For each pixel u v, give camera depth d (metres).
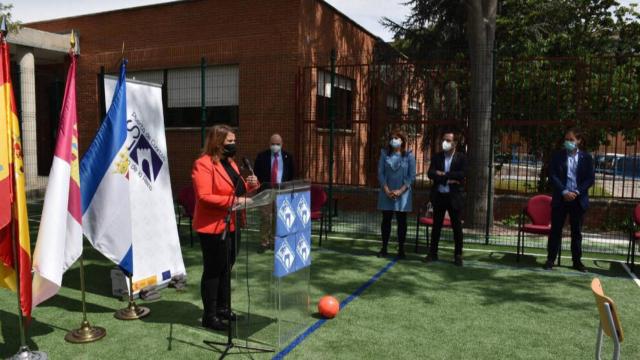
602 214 10.16
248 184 4.34
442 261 7.41
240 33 12.78
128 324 4.68
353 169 14.15
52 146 17.20
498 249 8.33
